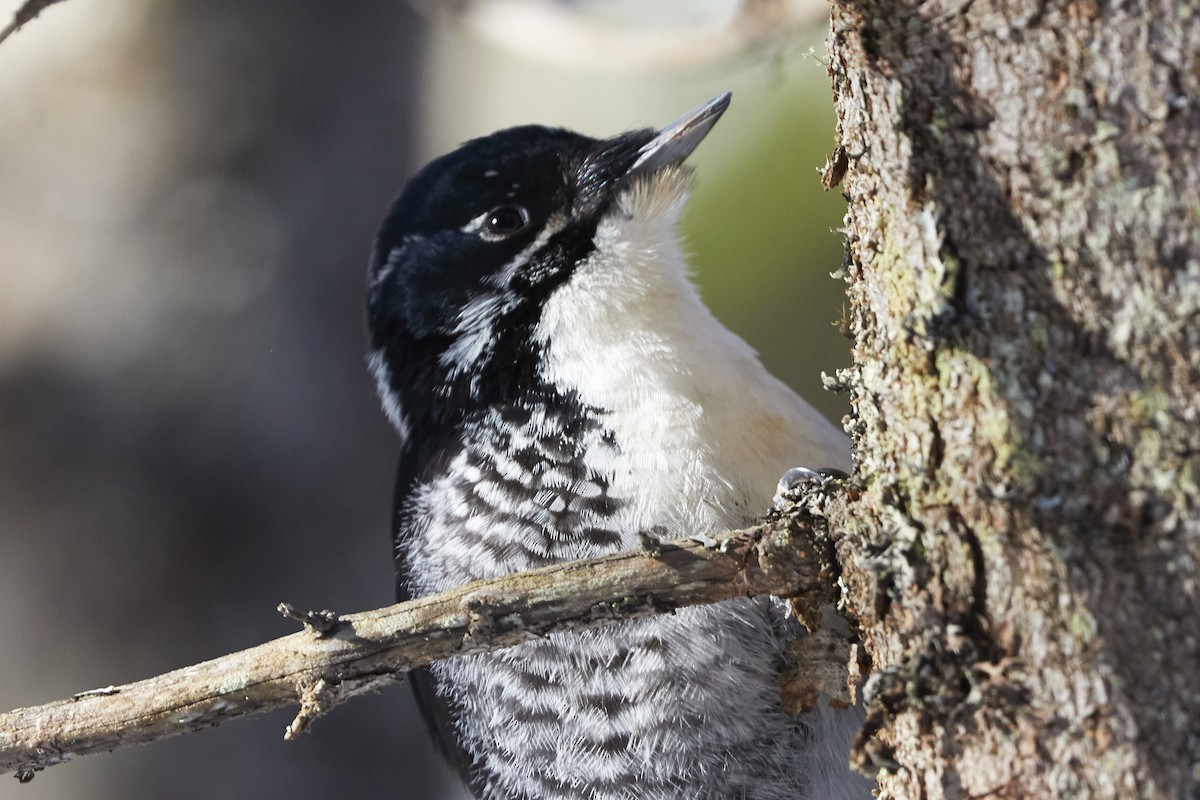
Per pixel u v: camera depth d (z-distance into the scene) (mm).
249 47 11836
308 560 11516
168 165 11664
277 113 11805
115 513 11305
